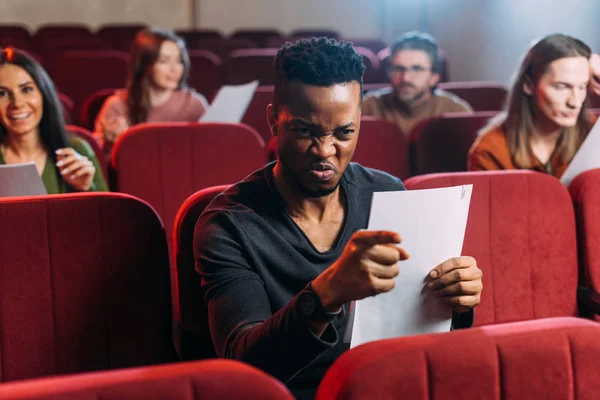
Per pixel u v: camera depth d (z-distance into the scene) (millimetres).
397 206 1161
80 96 4910
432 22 6906
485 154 2252
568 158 2203
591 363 968
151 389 812
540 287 1805
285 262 1345
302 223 1371
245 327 1227
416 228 1189
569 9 4758
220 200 1389
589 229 1824
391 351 929
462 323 1365
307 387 1381
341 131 1229
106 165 2578
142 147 2473
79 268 1452
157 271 1496
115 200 1475
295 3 7820
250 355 1156
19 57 2084
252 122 3523
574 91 2109
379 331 1240
